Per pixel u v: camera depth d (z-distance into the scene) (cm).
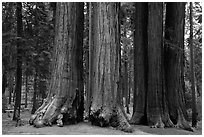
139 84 1315
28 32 1541
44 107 953
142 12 1375
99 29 990
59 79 989
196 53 2209
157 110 1221
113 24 995
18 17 1459
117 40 1002
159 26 1285
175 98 1302
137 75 1332
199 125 1492
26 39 1441
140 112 1279
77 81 1034
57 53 1022
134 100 1333
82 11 1124
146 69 1327
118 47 1004
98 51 978
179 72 1344
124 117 927
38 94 2138
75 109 992
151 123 1206
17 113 1353
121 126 896
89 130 857
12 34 1369
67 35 1027
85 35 1670
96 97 945
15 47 1402
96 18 1012
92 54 1044
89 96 1039
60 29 1034
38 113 935
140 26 1367
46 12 1634
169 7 1398
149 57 1273
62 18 1038
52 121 922
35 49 1520
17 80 1431
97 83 955
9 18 1449
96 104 934
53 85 993
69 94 987
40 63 1529
